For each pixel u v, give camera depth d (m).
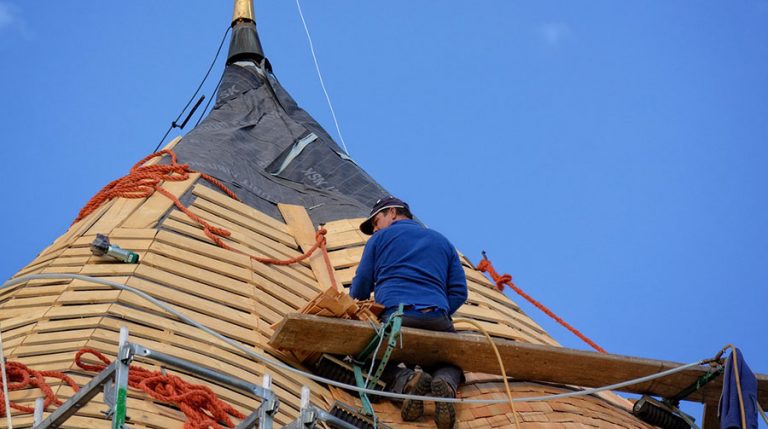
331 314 14.41
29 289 15.07
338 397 14.45
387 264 15.26
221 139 22.00
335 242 19.31
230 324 14.92
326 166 22.91
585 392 13.84
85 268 15.30
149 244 16.19
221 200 18.92
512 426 14.81
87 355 13.05
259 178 21.30
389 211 16.53
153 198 18.05
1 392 12.00
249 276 16.53
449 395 14.05
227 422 12.30
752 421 14.80
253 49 27.00
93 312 13.98
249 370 13.96
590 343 18.77
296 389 14.12
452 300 15.42
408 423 14.25
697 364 15.48
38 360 12.96
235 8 28.08
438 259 15.39
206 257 16.53
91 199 18.20
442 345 14.70
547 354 15.23
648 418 16.16
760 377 15.90
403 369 14.43
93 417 11.71
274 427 13.12
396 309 14.71
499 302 19.78
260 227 18.67
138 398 12.25
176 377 12.62
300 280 17.50
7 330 14.00
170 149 20.55
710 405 16.14
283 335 14.20
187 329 14.28
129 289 11.85
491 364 15.16
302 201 21.22
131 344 10.78
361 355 14.56
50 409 11.82
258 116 24.22
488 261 20.59
